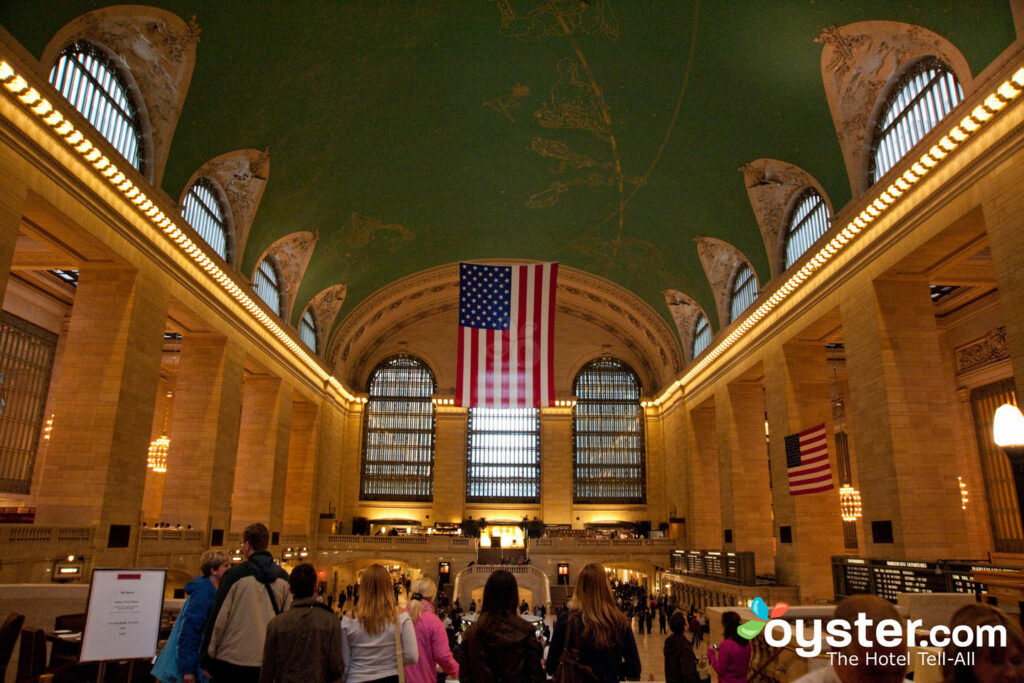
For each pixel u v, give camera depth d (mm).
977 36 14555
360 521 41844
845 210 19953
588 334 46594
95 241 17641
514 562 37469
